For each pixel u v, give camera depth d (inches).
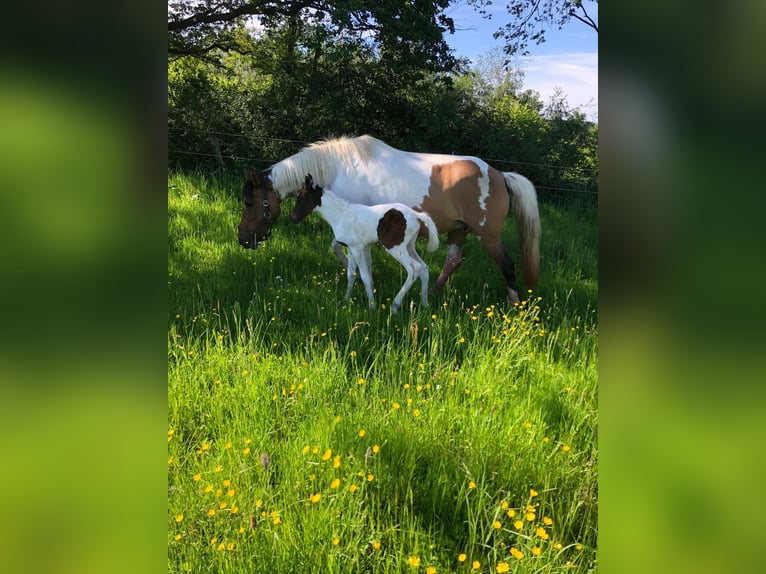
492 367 111.7
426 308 153.9
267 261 195.5
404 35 328.5
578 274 204.5
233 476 80.9
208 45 382.6
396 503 73.8
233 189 273.7
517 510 75.0
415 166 171.3
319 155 175.9
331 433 88.6
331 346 121.0
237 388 107.7
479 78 395.9
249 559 65.4
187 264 187.3
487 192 168.7
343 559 66.1
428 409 95.3
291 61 371.9
